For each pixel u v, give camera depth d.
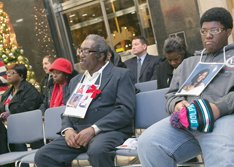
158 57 5.14
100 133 2.98
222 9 2.33
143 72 5.12
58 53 8.98
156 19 7.41
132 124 3.16
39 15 9.09
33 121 3.94
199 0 6.56
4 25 6.74
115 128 3.01
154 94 3.13
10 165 4.00
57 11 8.81
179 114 2.18
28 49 9.30
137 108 3.20
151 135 2.27
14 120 4.06
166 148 2.22
